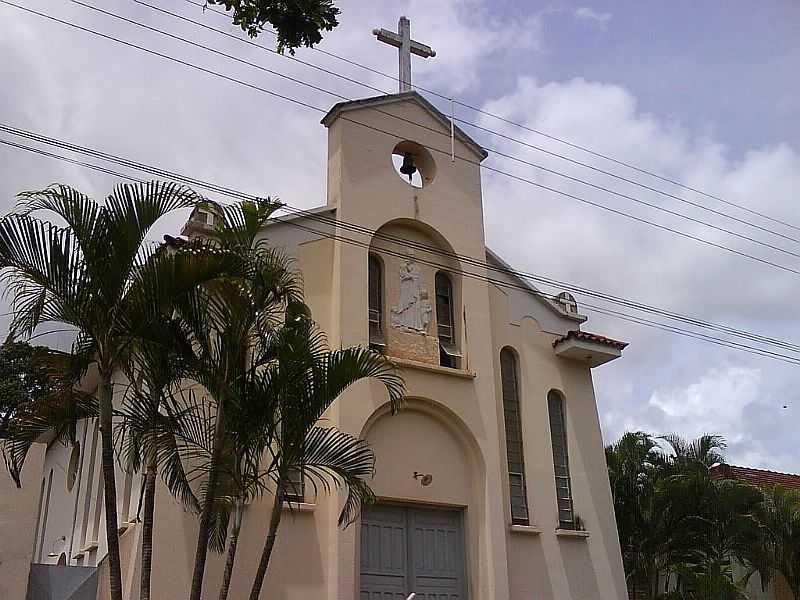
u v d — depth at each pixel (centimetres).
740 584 2461
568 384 2061
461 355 1894
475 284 1959
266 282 1172
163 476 1311
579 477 1973
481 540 1753
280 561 1511
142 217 1074
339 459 1234
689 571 2202
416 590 1684
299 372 1164
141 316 1055
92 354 1118
